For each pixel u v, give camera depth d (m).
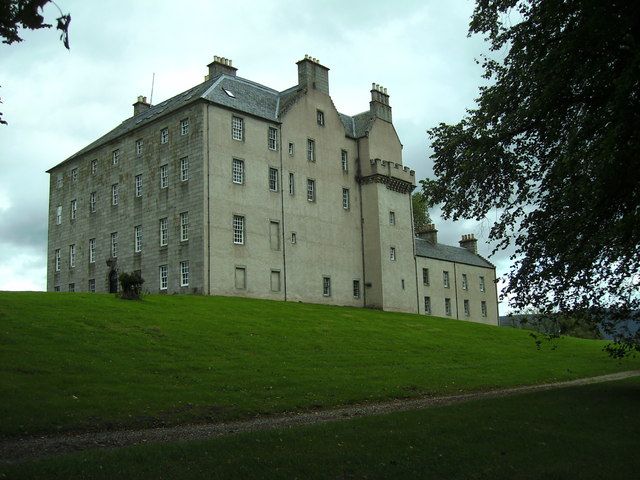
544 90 18.67
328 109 58.88
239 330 32.59
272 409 19.47
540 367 35.75
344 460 11.53
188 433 15.55
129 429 15.97
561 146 20.53
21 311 28.81
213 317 34.88
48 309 30.12
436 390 25.41
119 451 11.74
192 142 47.91
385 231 59.50
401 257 61.00
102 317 30.06
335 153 58.81
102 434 15.24
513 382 29.66
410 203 63.78
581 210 19.06
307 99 56.69
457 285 74.75
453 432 14.19
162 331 29.36
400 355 33.38
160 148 51.12
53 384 19.02
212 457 11.37
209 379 22.47
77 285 59.50
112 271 54.50
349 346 33.66
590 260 19.33
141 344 26.30
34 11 8.33
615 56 17.86
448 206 22.31
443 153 22.30
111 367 22.16
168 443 12.71
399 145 64.69
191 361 24.88
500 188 21.88
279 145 52.97
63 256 62.25
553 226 20.27
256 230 49.53
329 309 47.75
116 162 56.59
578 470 11.55
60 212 64.00
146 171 52.38
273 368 25.67
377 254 58.44
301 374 25.17
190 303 38.34
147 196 51.75
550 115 19.95
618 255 19.42
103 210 57.31
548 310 21.75
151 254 50.31
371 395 22.91
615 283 20.48
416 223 88.12
